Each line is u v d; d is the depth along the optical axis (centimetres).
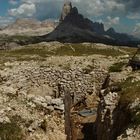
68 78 5091
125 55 6712
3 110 2802
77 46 8212
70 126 3662
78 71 5106
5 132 2553
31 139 2652
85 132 3719
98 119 3353
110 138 2772
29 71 5106
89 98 4866
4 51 8069
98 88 4972
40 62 5544
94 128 3594
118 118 2786
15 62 5672
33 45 8681
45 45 8444
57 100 3725
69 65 5300
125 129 2439
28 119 2848
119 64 4831
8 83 4809
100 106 3322
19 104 3056
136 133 2280
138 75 3572
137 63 4106
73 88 5053
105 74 4997
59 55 6544
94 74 5069
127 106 2709
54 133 3066
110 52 7512
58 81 5097
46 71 5138
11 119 2728
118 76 3778
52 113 3494
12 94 3278
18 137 2562
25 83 4994
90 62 5409
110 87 3388
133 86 3094
